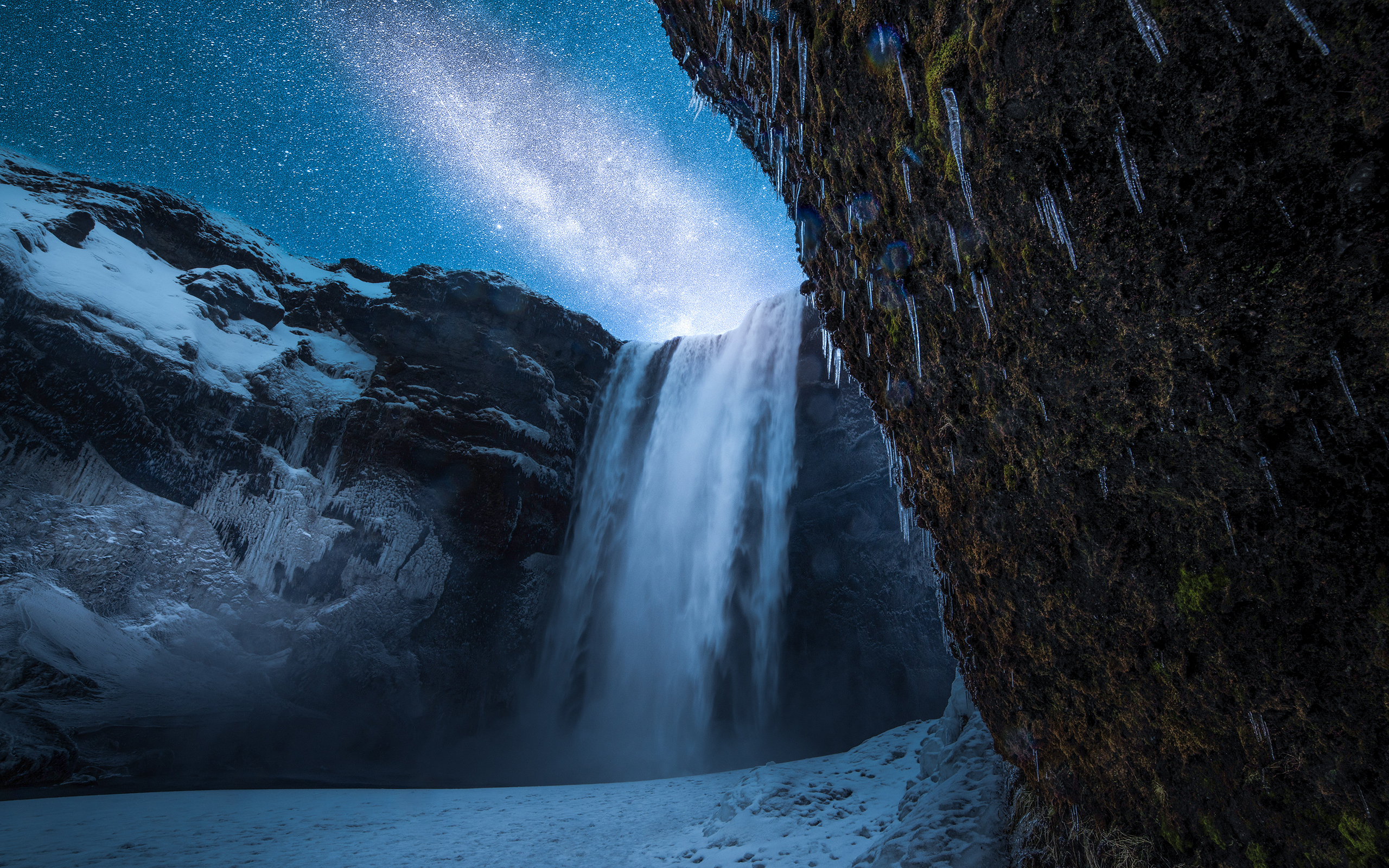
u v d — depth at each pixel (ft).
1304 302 4.01
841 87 6.88
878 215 7.18
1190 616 5.38
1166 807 6.45
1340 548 4.22
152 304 49.78
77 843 19.98
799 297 64.23
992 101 5.18
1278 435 4.38
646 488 67.97
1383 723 4.18
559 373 70.03
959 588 8.87
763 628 58.75
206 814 25.75
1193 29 3.92
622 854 18.49
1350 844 4.57
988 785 11.76
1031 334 5.84
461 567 57.67
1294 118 3.74
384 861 18.53
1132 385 5.20
